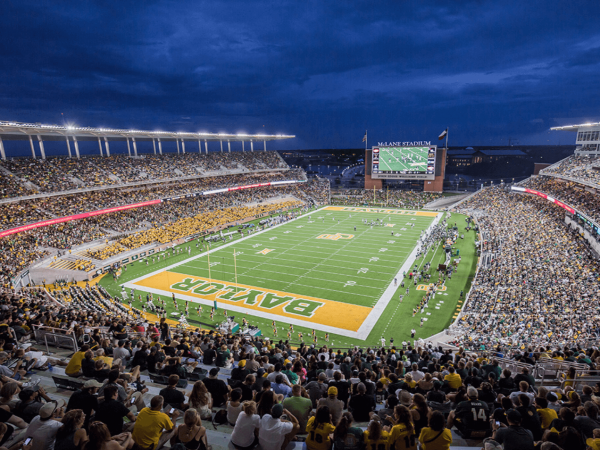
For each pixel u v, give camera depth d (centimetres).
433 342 2867
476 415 762
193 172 8388
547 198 6225
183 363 1268
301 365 1255
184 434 637
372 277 4469
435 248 5628
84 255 5091
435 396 897
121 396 809
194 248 5856
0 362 1032
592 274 3306
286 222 7800
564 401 899
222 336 2075
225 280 4438
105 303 3538
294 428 695
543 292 3166
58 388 1018
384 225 7325
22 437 686
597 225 3988
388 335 3123
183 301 3878
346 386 991
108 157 7388
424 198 9881
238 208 8288
